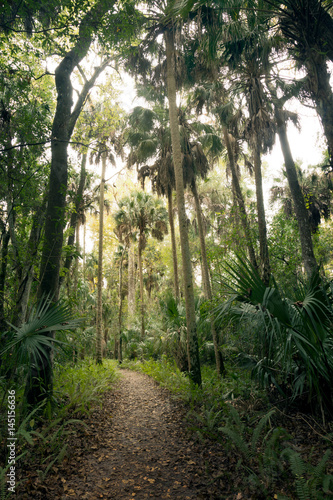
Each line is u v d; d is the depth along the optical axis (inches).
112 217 916.6
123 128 523.8
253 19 259.0
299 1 209.8
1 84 269.0
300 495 93.3
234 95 414.9
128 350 860.6
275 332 134.1
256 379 196.9
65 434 172.9
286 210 607.5
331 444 128.0
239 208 421.4
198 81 424.8
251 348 212.1
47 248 224.7
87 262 1160.8
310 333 136.6
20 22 245.4
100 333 581.6
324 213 590.6
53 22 241.3
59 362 324.2
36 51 277.6
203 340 451.8
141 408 266.7
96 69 304.7
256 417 160.9
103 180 647.8
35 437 163.2
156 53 387.2
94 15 239.1
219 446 155.9
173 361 467.8
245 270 145.8
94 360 563.2
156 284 1307.8
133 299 1077.8
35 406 186.9
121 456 161.2
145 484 130.2
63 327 148.8
